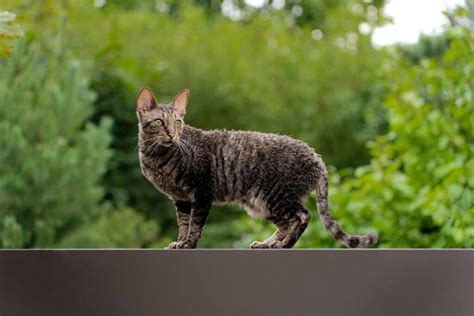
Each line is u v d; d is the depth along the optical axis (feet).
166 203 35.55
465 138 18.63
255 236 20.83
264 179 11.93
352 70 39.63
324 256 10.43
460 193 16.98
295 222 11.94
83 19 36.19
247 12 47.03
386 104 19.92
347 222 19.22
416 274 10.57
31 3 27.63
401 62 22.89
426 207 17.51
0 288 10.48
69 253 10.41
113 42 37.01
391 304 10.49
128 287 10.34
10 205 24.95
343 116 38.70
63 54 27.76
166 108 11.98
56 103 26.50
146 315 10.32
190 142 12.08
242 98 38.32
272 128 38.55
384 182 19.17
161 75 37.63
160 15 41.19
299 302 10.37
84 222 26.91
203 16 42.01
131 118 35.83
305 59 40.27
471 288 10.69
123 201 34.04
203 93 37.81
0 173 24.75
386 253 10.53
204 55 38.68
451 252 10.66
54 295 10.39
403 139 19.39
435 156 18.78
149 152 11.94
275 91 39.22
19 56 25.03
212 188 12.11
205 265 10.34
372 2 43.86
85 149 27.25
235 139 12.16
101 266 10.37
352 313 10.43
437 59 25.35
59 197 25.93
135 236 29.35
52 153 25.68
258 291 10.34
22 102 25.31
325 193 12.07
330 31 43.29
